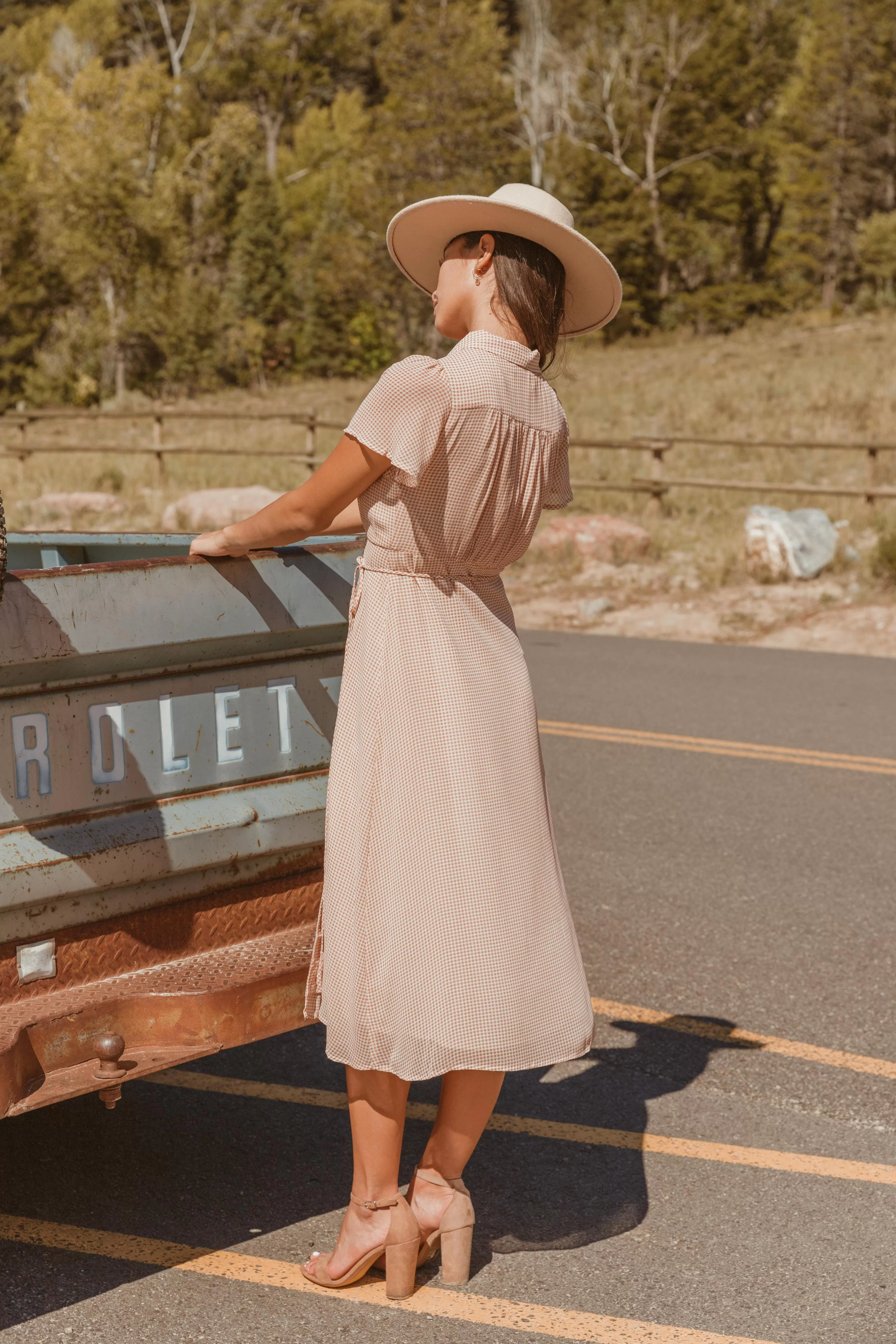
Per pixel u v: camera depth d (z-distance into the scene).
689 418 22.58
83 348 44.78
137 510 16.81
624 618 11.62
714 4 49.50
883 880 4.95
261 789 2.56
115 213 43.94
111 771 2.34
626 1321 2.38
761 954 4.24
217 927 2.52
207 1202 2.78
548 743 7.14
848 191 53.03
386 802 2.26
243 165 52.94
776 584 12.20
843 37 52.53
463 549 2.25
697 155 50.78
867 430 19.91
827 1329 2.37
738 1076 3.41
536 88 48.25
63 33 55.22
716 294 50.12
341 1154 3.01
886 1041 3.63
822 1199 2.82
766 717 7.80
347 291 43.09
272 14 67.81
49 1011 2.23
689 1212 2.76
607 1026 3.71
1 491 2.16
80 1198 2.78
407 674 2.25
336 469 2.23
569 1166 2.96
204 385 45.03
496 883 2.24
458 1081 2.42
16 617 2.16
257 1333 2.32
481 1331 2.34
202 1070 3.46
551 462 2.35
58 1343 2.27
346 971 2.30
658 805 5.94
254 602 2.48
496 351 2.28
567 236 2.31
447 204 2.31
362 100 67.38
